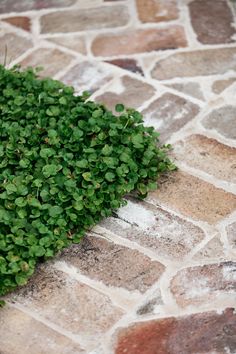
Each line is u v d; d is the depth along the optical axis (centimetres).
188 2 554
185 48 506
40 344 324
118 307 339
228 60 493
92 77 486
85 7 558
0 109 434
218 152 421
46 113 422
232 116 446
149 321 331
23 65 502
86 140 405
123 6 555
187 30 523
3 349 323
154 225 379
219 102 457
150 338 323
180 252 364
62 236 362
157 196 395
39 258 362
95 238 373
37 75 482
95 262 361
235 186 399
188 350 317
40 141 407
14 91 445
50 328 331
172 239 371
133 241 371
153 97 464
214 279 348
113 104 461
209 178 405
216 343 319
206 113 449
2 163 394
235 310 333
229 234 372
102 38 522
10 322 335
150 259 361
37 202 363
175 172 409
